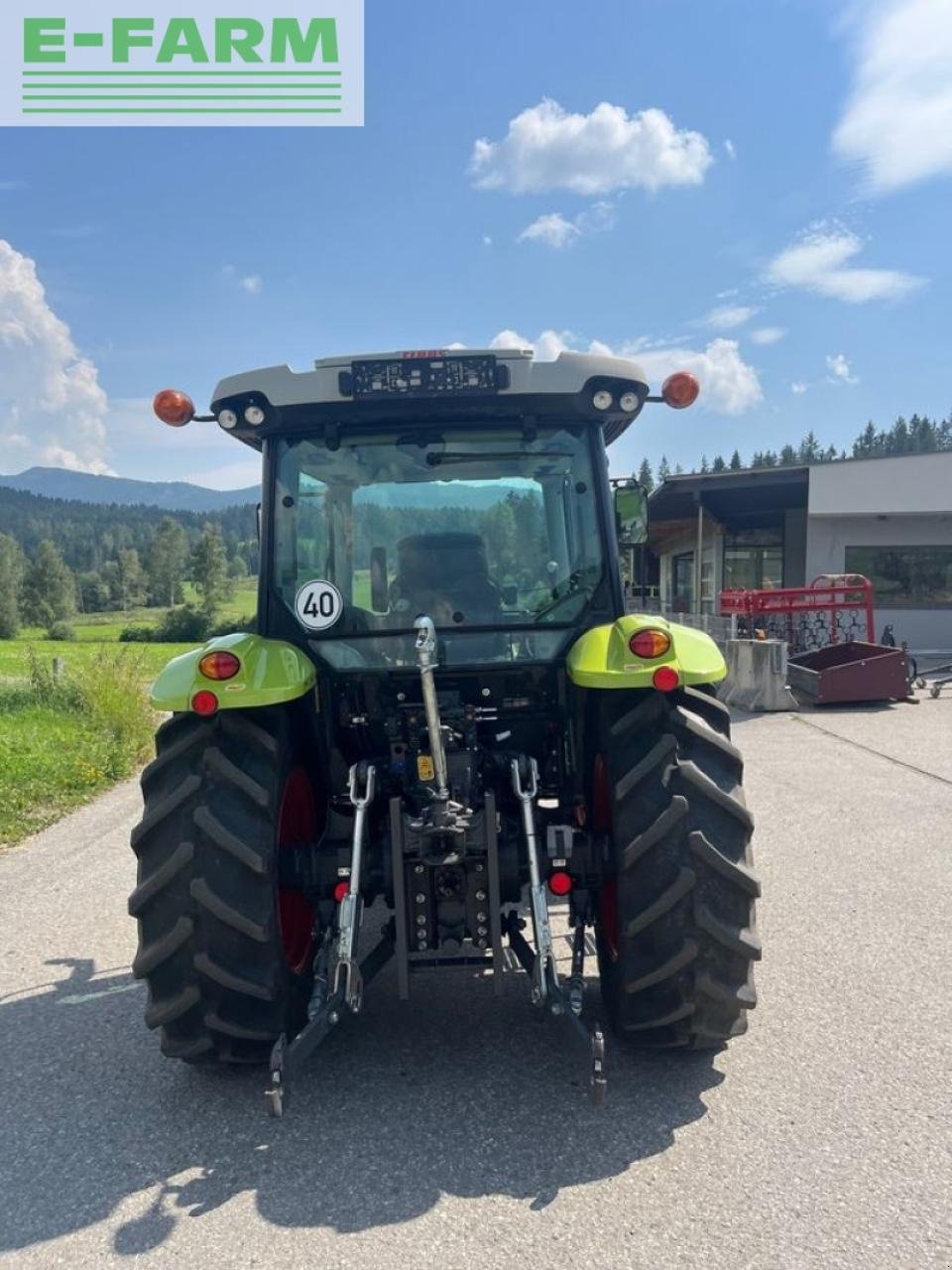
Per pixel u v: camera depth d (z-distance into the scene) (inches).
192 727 127.7
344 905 116.4
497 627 137.5
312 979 132.6
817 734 390.9
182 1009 116.9
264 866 117.1
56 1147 111.9
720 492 737.6
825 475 687.7
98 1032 143.1
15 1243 94.4
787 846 228.8
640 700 127.3
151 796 122.4
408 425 136.6
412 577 138.0
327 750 141.0
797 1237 91.7
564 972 155.4
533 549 138.1
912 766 322.0
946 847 225.9
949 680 505.4
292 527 138.6
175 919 116.5
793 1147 107.0
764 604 557.6
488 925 119.4
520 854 125.8
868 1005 142.9
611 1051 130.8
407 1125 114.0
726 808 118.4
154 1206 99.9
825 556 721.6
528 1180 102.3
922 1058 126.8
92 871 227.3
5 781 310.0
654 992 119.4
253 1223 96.4
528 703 142.3
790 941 169.2
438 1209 97.6
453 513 137.9
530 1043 134.6
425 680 113.7
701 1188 100.0
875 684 463.8
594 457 137.6
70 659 658.2
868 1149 106.1
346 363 128.9
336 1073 127.6
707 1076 123.5
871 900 189.9
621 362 131.0
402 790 131.3
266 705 127.5
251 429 137.0
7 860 238.7
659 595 1219.9
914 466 682.2
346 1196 100.5
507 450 137.3
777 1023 137.6
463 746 128.9
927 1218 94.0
